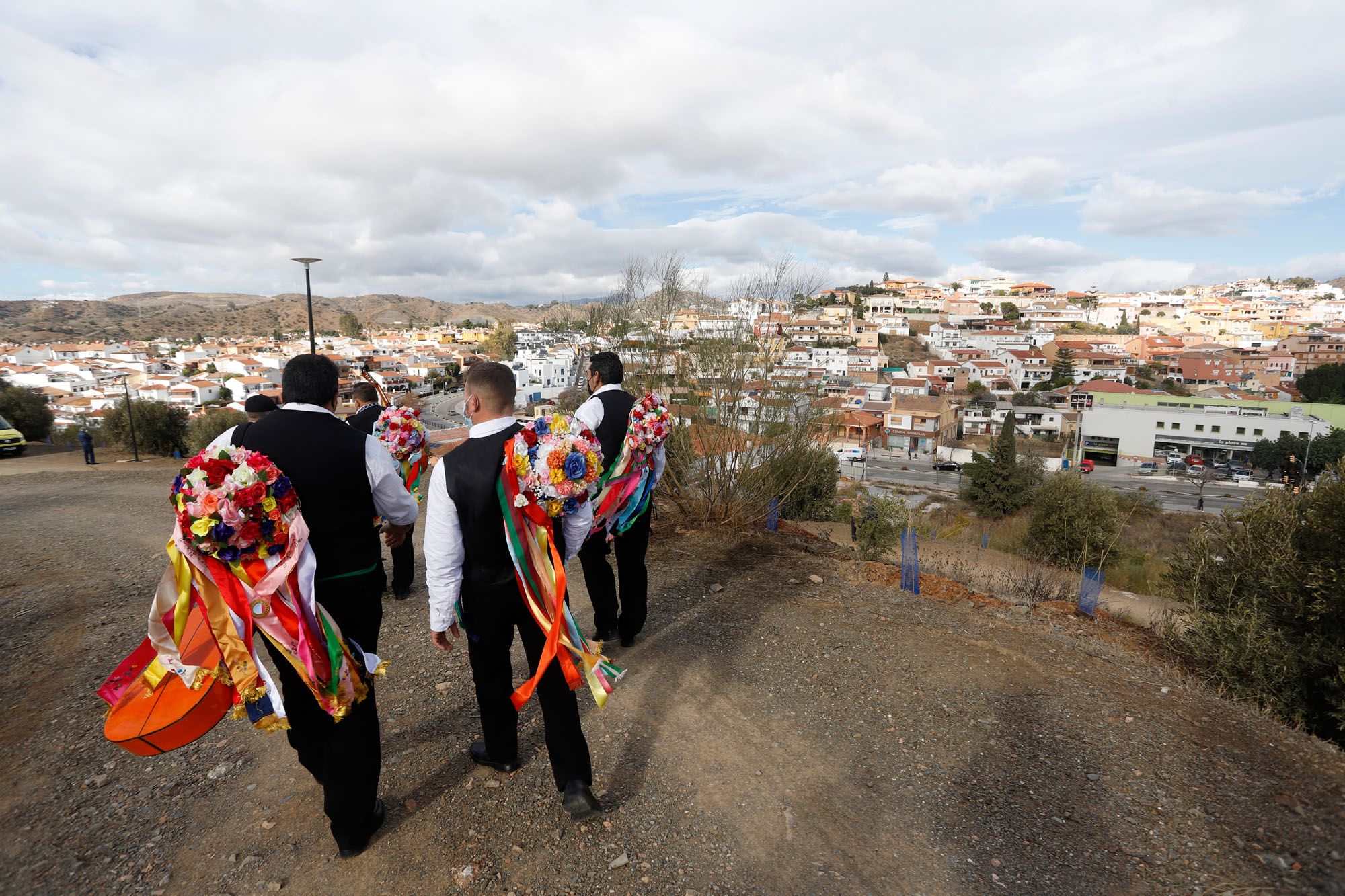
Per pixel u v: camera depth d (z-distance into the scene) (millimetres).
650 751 2885
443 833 2340
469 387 2396
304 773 2727
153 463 13820
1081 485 11875
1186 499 42969
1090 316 149500
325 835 2346
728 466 6426
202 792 2586
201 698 2152
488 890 2090
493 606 2326
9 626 4223
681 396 6406
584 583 4934
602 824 2408
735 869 2209
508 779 2656
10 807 2461
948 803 2574
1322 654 3537
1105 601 7551
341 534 2166
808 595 4832
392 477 2324
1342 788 2654
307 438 2137
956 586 5188
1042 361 95125
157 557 5930
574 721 2363
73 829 2354
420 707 3207
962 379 88875
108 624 4258
